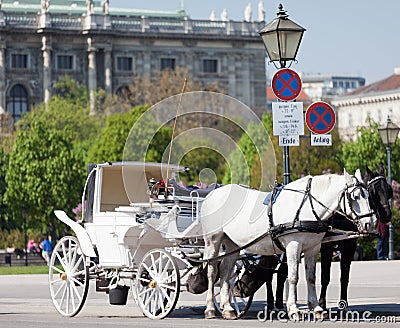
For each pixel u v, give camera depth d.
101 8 198.88
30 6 192.38
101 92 158.38
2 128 156.62
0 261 93.69
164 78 161.38
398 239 59.56
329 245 25.33
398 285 36.97
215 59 195.50
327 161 85.38
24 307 30.72
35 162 110.12
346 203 23.91
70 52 185.50
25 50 183.25
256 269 25.55
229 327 22.52
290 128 28.12
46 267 64.62
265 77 198.12
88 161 116.12
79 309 27.08
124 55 189.50
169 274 25.55
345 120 194.38
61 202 109.50
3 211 119.88
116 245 26.27
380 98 186.12
